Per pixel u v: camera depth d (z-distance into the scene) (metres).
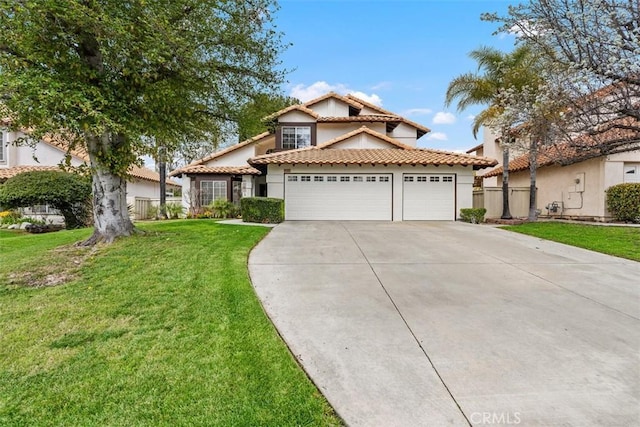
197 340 4.31
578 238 11.77
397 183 17.31
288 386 3.38
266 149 23.47
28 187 16.69
